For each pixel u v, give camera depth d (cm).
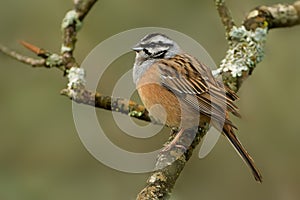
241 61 1084
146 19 1335
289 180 1295
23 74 1330
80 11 1103
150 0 1338
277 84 1289
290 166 1294
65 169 1306
